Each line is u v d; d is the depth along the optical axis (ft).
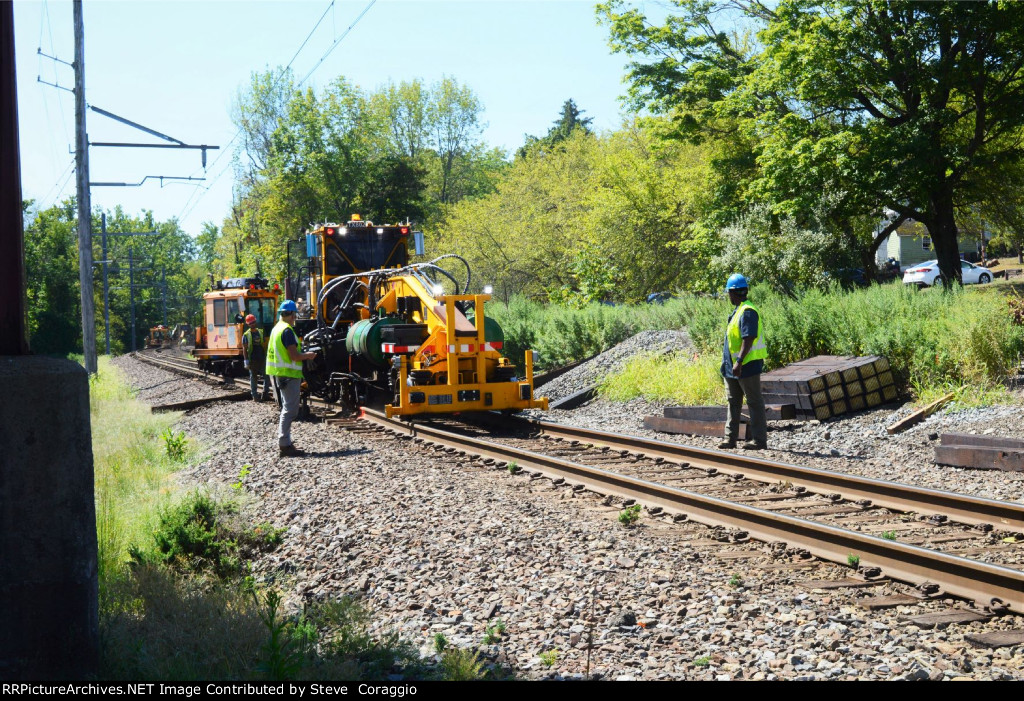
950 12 67.36
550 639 15.58
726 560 20.12
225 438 45.09
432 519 24.47
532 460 32.04
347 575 20.24
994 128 77.46
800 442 37.09
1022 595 15.94
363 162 183.01
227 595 18.24
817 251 73.15
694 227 96.78
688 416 43.57
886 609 16.60
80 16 87.97
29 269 248.93
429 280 47.06
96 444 42.39
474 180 255.91
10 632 12.35
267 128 192.75
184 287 444.55
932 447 33.78
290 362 37.60
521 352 75.41
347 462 34.91
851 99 75.51
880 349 44.70
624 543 21.53
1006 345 41.55
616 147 140.87
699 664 13.93
